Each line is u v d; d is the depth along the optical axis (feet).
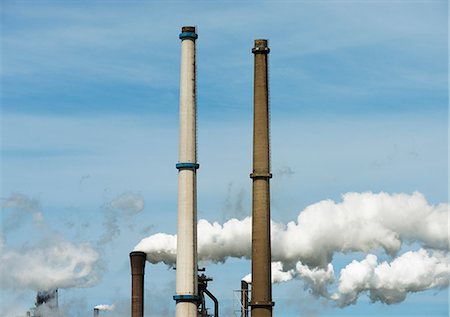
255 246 463.01
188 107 486.38
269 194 466.70
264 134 468.75
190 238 480.23
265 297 458.50
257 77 472.44
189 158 484.33
